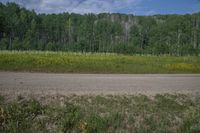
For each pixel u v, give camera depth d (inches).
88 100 358.9
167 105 360.2
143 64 1059.9
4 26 3730.3
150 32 4522.6
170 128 282.5
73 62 923.4
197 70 959.6
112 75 646.5
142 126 280.5
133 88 462.0
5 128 251.4
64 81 493.7
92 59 1165.7
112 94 398.9
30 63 804.0
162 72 836.0
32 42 3836.1
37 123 267.4
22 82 452.1
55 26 4613.7
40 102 330.3
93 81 517.3
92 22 5206.7
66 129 257.1
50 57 1075.3
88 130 254.7
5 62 789.2
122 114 304.8
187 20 4726.9
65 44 4047.7
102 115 301.1
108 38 4404.5
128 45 3651.6
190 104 379.2
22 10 4473.4
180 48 3388.3
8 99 333.7
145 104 357.4
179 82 578.2
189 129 278.2
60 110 300.8
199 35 4141.2
